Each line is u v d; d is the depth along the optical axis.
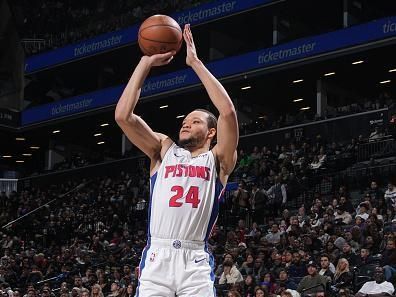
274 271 16.11
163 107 37.44
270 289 15.34
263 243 18.75
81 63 39.25
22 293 20.55
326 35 29.83
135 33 35.81
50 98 42.81
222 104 5.07
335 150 26.02
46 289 18.67
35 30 40.81
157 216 5.03
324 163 25.08
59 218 29.59
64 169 37.59
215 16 33.56
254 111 36.62
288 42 31.00
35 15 40.81
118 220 26.88
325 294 13.32
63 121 39.12
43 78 42.50
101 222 27.89
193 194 5.01
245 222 22.89
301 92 35.28
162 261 4.93
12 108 41.97
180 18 34.94
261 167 25.69
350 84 34.16
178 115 38.53
